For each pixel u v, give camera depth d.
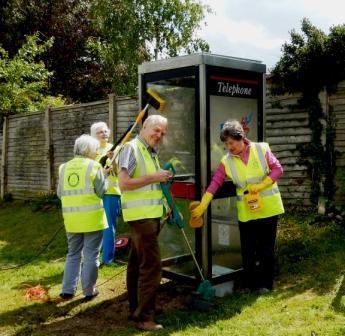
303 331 3.42
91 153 4.63
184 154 4.49
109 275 5.27
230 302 4.17
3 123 11.38
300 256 5.12
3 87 11.88
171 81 4.46
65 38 18.66
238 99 4.54
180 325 3.76
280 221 6.21
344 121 6.15
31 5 17.97
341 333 3.35
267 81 6.66
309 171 6.46
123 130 8.51
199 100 4.13
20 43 17.70
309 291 4.25
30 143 10.62
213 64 4.18
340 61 5.97
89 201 4.46
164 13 15.12
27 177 10.77
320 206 6.22
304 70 6.18
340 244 5.29
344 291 4.14
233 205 4.70
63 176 4.57
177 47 15.46
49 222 8.41
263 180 4.18
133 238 3.77
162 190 3.88
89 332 3.82
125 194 3.75
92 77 18.84
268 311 3.88
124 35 15.26
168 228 4.72
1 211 10.26
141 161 3.74
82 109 9.35
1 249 7.14
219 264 4.58
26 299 4.65
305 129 6.45
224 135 4.14
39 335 3.80
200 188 4.20
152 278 3.74
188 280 4.40
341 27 6.03
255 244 4.39
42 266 5.91
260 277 4.41
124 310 4.25
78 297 4.64
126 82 16.39
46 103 12.80
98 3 15.80
